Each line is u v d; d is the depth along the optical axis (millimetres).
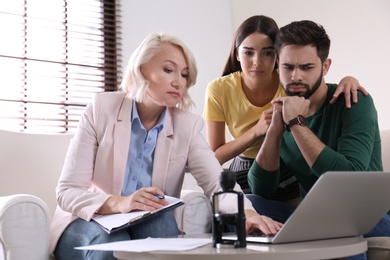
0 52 2914
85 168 1759
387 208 1462
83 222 1631
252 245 1242
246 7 3412
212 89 2385
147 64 1792
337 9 3094
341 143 1886
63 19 3096
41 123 3000
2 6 2938
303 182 2025
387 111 2900
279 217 1926
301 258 1126
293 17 3256
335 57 3096
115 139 1781
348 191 1279
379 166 1983
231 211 1611
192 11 3340
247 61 2225
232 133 2393
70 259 1614
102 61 3182
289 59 1925
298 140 1851
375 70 2957
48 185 2027
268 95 2285
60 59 3078
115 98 1842
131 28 3219
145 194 1577
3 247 1529
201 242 1279
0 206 1526
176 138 1865
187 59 1823
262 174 1961
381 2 2939
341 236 1419
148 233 1577
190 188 2898
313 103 1984
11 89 2934
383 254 1601
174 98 1787
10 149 1981
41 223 1587
